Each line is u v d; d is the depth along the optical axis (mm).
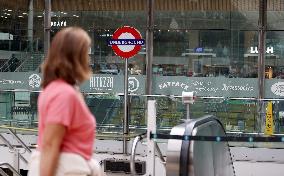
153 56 18922
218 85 18672
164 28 18922
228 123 14125
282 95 18266
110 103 14438
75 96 4703
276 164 13078
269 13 18391
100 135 13719
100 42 19156
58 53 4766
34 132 14562
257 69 18438
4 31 19750
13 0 19781
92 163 4910
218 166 9289
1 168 12297
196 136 7242
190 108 13977
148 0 18922
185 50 18844
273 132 14055
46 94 4715
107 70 18953
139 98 14242
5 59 19594
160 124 13867
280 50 18297
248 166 13164
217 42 18734
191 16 18812
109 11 19219
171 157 7562
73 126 4715
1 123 15609
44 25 19469
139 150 13000
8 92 15609
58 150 4598
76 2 19391
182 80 18844
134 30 13555
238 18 18578
